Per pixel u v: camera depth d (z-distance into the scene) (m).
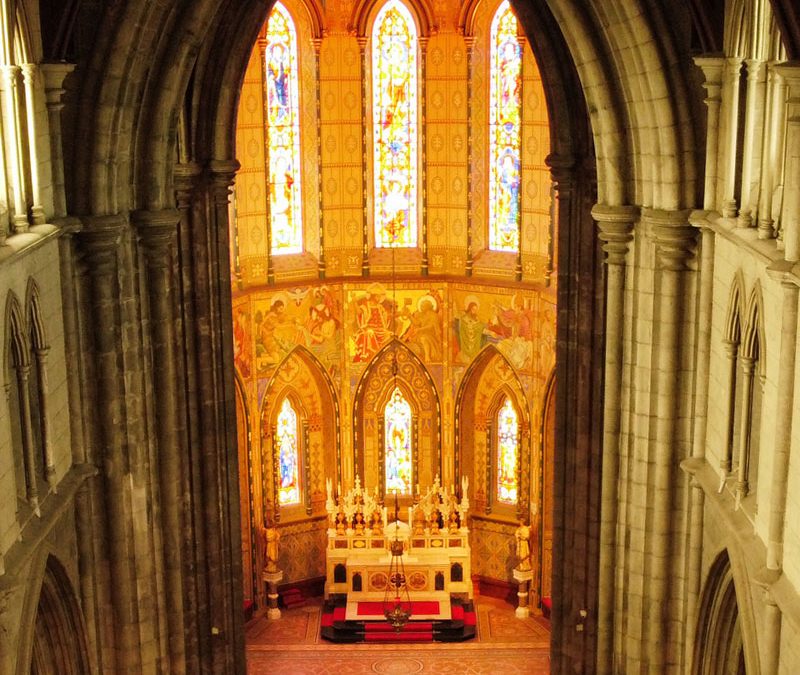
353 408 41.03
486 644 38.16
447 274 40.44
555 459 30.81
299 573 41.38
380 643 38.12
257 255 39.44
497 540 41.16
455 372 40.72
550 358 38.41
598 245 29.38
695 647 25.95
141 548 26.41
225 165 29.66
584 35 25.64
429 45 39.34
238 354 38.88
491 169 39.59
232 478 30.95
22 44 21.84
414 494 41.94
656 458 26.48
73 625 24.70
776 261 19.56
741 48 23.08
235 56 29.38
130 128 25.00
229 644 31.25
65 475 23.88
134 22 23.81
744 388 22.75
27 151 22.19
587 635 30.50
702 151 25.06
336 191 40.25
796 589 19.53
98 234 24.41
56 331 23.45
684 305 25.78
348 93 39.84
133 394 25.89
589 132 29.47
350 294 40.53
